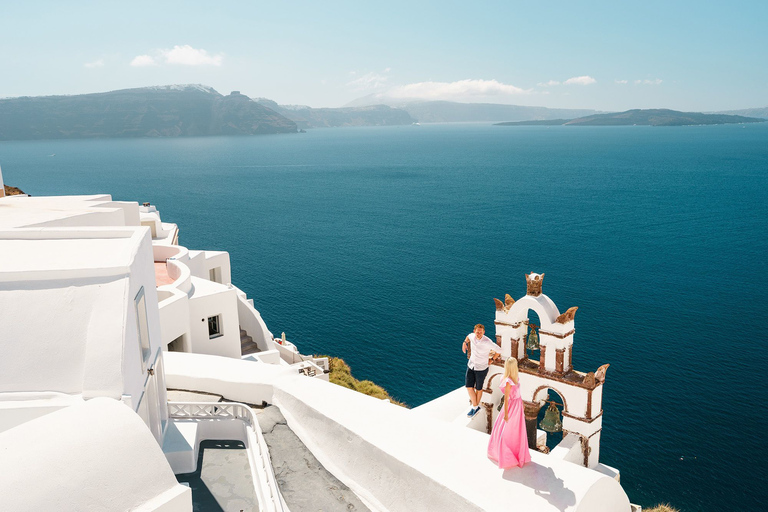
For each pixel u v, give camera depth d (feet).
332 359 151.02
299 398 47.26
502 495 28.25
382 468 35.73
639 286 263.49
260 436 41.81
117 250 41.91
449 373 170.91
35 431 28.45
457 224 447.42
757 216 442.09
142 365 39.27
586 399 34.86
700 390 156.46
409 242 380.58
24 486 25.30
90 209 87.35
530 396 37.55
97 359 33.68
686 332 202.80
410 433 36.32
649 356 180.75
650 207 501.56
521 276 286.46
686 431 134.00
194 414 47.85
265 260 331.77
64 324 35.01
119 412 31.07
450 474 31.07
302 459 42.39
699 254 325.62
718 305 234.38
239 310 110.22
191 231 429.38
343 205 567.18
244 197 636.48
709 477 115.96
